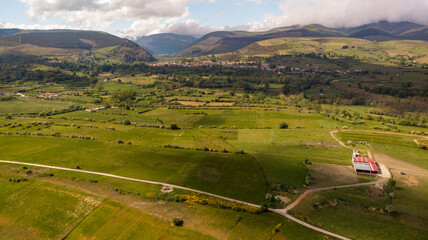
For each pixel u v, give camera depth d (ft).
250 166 334.03
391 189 272.31
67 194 256.73
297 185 286.25
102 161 346.54
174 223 208.13
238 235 195.62
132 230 204.03
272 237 193.47
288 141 435.12
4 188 269.85
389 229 207.00
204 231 200.34
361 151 382.01
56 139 435.53
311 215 226.58
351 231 203.72
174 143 430.61
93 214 226.17
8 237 205.36
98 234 203.00
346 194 265.54
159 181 290.15
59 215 227.81
